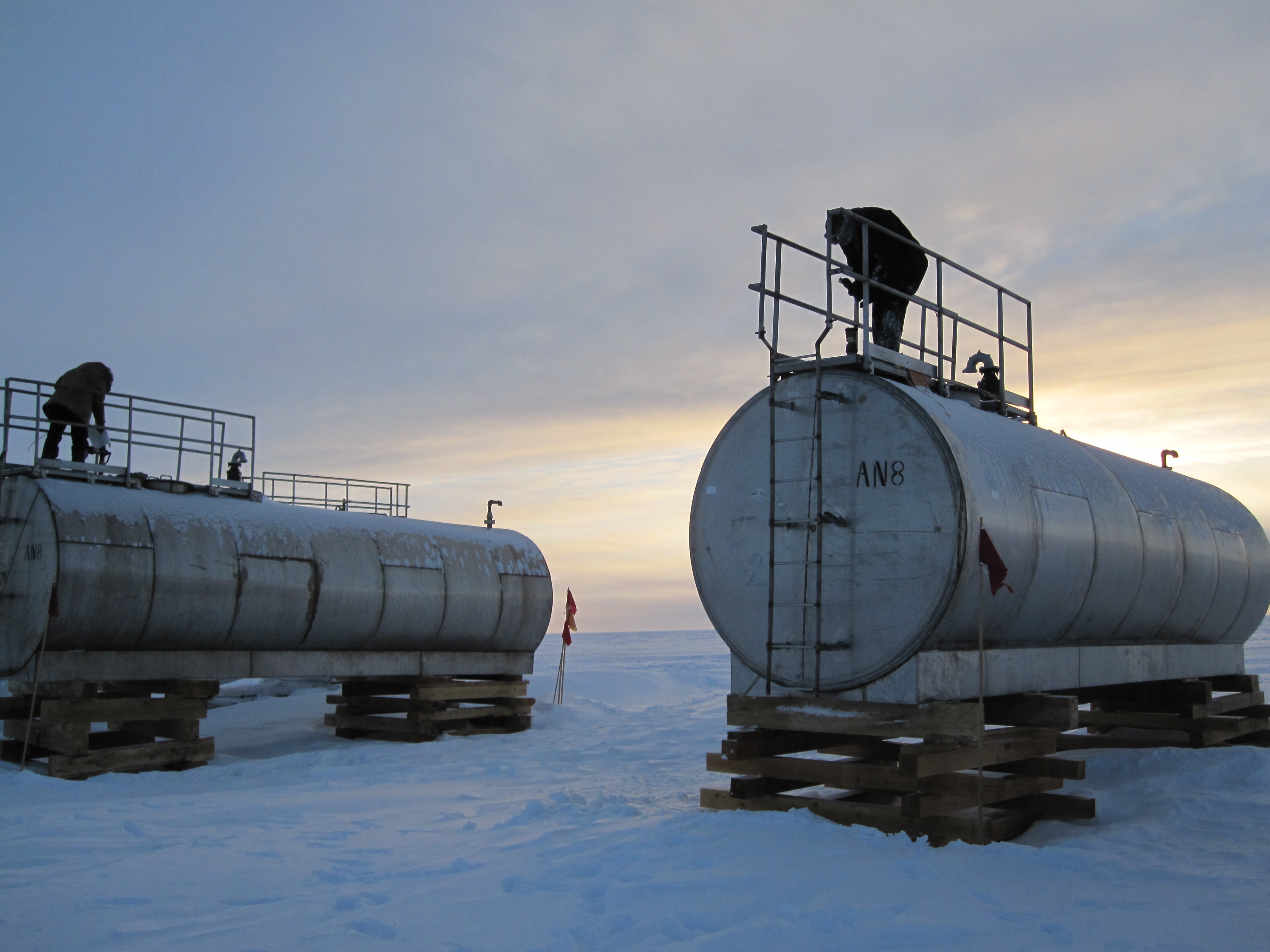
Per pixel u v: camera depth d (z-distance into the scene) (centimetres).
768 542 840
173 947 518
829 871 635
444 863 693
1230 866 683
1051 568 841
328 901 601
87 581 1184
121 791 1062
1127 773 1067
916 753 724
